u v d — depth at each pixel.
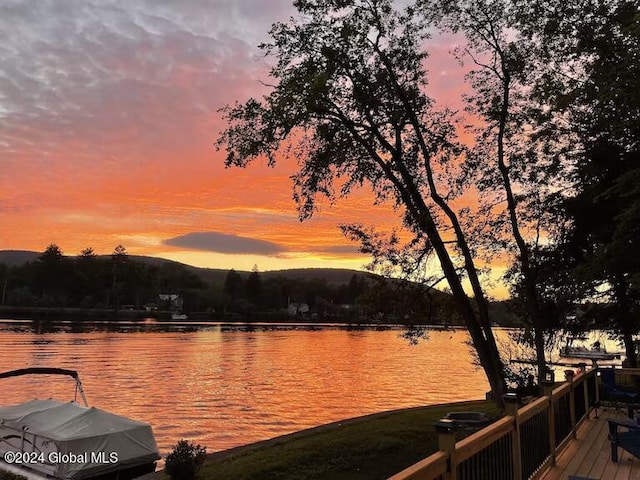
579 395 9.66
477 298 15.63
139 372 48.84
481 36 16.89
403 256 15.81
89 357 59.16
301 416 29.67
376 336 133.88
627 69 12.34
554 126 16.50
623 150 15.67
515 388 16.16
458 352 85.25
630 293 16.84
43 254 163.38
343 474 9.38
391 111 15.31
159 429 25.23
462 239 15.88
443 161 16.52
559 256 17.94
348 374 51.41
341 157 15.73
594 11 14.16
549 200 17.75
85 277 166.25
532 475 5.88
